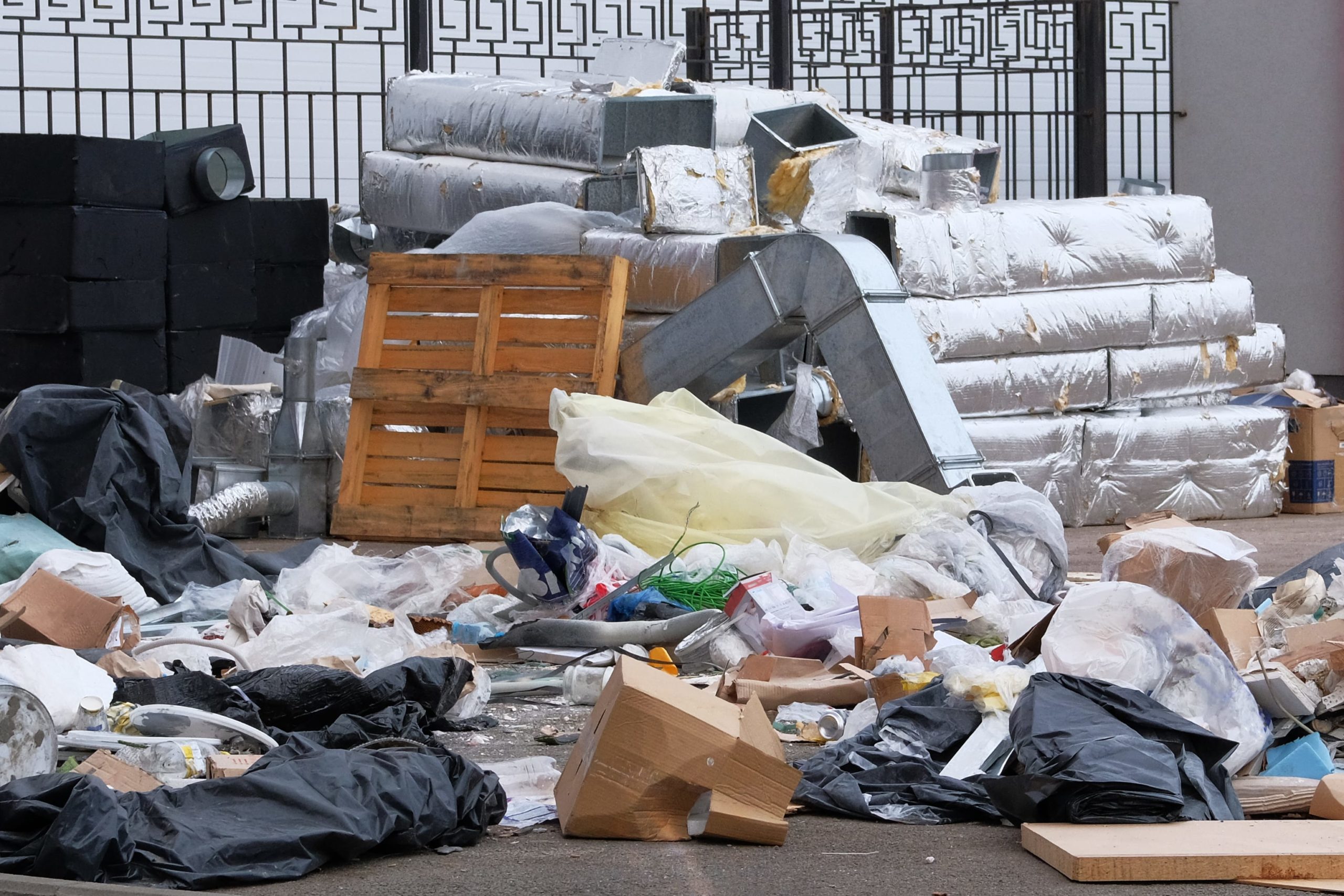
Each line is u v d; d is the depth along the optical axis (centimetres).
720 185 1345
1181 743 506
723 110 1533
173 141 1483
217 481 1309
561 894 432
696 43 2045
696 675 755
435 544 1238
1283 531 1351
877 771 542
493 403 1230
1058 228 1376
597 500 1034
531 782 551
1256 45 2184
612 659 761
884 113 2108
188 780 521
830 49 2072
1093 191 2092
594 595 861
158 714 578
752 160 1374
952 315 1304
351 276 1638
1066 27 2117
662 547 998
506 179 1512
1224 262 2238
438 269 1270
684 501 1012
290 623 778
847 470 1376
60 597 759
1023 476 1345
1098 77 2080
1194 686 573
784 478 1009
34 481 920
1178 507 1428
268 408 1335
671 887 439
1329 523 1415
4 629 743
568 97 1474
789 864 462
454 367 1260
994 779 498
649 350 1241
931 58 2327
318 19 2212
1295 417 1517
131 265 1395
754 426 1352
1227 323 1476
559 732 643
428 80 1636
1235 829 471
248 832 445
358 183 2262
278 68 2234
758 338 1187
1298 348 2162
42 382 1366
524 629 794
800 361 1395
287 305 1584
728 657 754
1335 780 506
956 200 1355
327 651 755
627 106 1445
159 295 1424
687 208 1317
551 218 1378
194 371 1468
